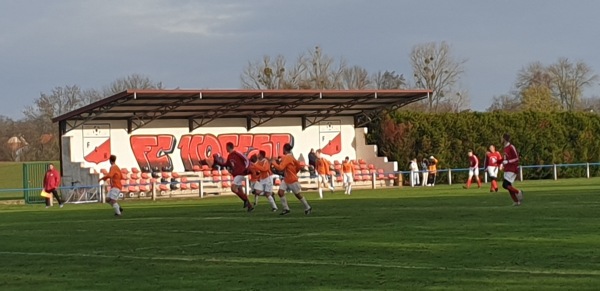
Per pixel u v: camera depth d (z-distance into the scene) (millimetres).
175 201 40906
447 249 15258
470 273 12320
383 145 54625
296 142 52719
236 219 24859
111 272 13641
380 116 54719
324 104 50719
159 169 48656
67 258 15859
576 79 98125
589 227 18781
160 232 20953
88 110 44625
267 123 51875
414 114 54969
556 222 20156
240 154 28875
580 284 11133
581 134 58469
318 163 39125
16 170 72062
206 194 47031
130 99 42688
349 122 54375
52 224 25578
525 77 99562
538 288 10922
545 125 57688
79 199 44875
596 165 59062
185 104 45562
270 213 27297
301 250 15859
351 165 43000
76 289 11984
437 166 54688
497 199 31234
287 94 45406
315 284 11781
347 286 11547
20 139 84812
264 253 15594
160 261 14891
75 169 45750
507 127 56719
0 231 23141
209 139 50156
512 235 17328
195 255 15641
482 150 56000
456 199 32312
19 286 12469
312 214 25906
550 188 39531
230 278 12562
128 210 32812
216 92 43250
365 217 23781
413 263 13578
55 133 85438
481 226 19516
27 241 19656
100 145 47344
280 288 11539
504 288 11000
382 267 13219
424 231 18688
